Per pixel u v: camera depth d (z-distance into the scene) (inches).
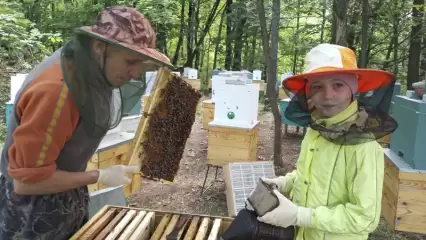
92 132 64.1
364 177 62.2
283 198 66.0
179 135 76.9
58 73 58.6
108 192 124.2
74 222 73.5
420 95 152.7
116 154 159.0
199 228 69.2
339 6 220.1
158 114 73.1
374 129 63.2
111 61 58.8
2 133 263.3
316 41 553.3
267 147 315.0
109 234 65.2
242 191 169.5
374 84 72.4
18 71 351.9
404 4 452.8
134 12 58.9
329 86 65.8
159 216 76.3
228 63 725.3
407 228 128.3
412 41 488.1
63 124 59.0
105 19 56.8
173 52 888.9
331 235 67.7
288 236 67.6
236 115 202.4
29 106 57.2
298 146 319.0
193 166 260.7
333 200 66.7
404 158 134.3
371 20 476.7
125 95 69.6
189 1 731.4
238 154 201.5
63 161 67.0
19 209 66.7
